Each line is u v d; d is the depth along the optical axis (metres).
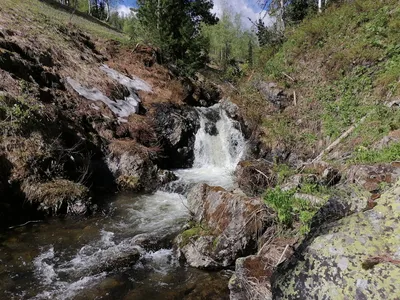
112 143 9.48
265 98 13.68
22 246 5.28
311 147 10.12
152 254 5.25
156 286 4.36
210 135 12.73
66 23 15.71
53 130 7.95
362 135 7.88
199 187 6.64
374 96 9.36
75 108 9.71
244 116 12.77
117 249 5.31
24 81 8.66
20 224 6.03
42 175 6.87
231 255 4.70
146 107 12.30
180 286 4.36
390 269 1.54
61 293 4.14
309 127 10.95
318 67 12.93
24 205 6.32
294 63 14.44
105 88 11.47
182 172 10.77
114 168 8.98
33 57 10.09
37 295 4.08
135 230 6.16
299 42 14.91
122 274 4.65
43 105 8.34
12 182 6.33
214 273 4.66
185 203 7.81
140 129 10.84
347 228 1.86
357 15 12.99
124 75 13.78
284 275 1.91
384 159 5.50
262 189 6.98
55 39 12.62
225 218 5.16
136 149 9.57
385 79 9.26
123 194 8.29
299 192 5.01
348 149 7.87
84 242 5.58
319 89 11.98
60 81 10.27
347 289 1.59
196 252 4.92
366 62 10.72
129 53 16.23
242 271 3.60
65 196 6.71
